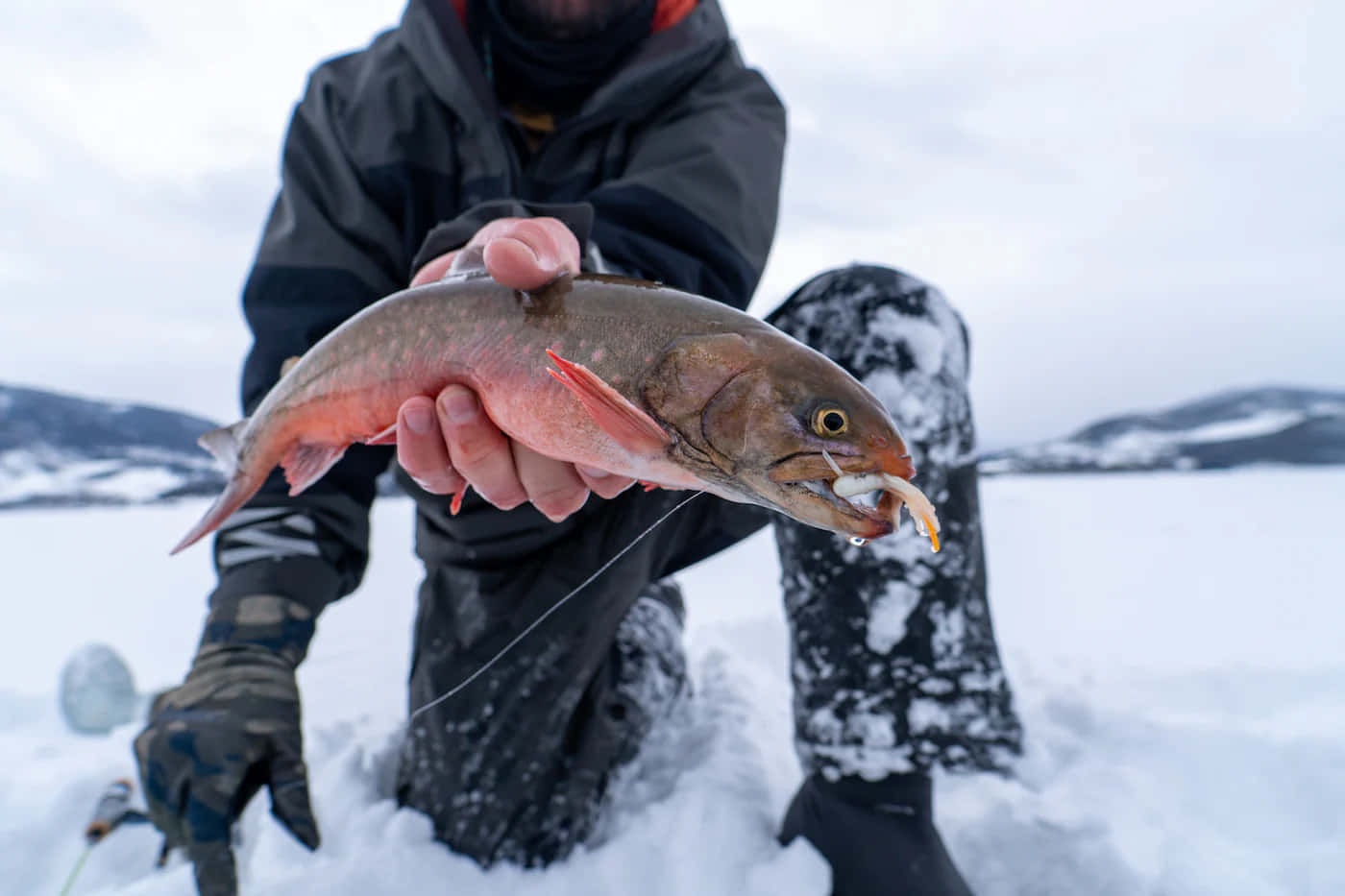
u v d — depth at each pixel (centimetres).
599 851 67
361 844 70
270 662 64
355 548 75
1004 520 312
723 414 35
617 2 80
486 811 68
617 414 35
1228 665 99
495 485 43
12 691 115
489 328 40
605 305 38
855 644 62
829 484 34
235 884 58
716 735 82
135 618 185
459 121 78
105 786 82
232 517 71
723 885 61
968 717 64
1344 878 59
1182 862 61
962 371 66
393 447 76
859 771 61
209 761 58
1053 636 130
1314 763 72
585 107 79
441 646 72
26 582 244
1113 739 80
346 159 76
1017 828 64
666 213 71
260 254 75
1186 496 403
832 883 59
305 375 47
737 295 74
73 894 70
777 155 82
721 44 84
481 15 83
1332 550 213
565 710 69
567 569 68
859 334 64
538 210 56
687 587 185
